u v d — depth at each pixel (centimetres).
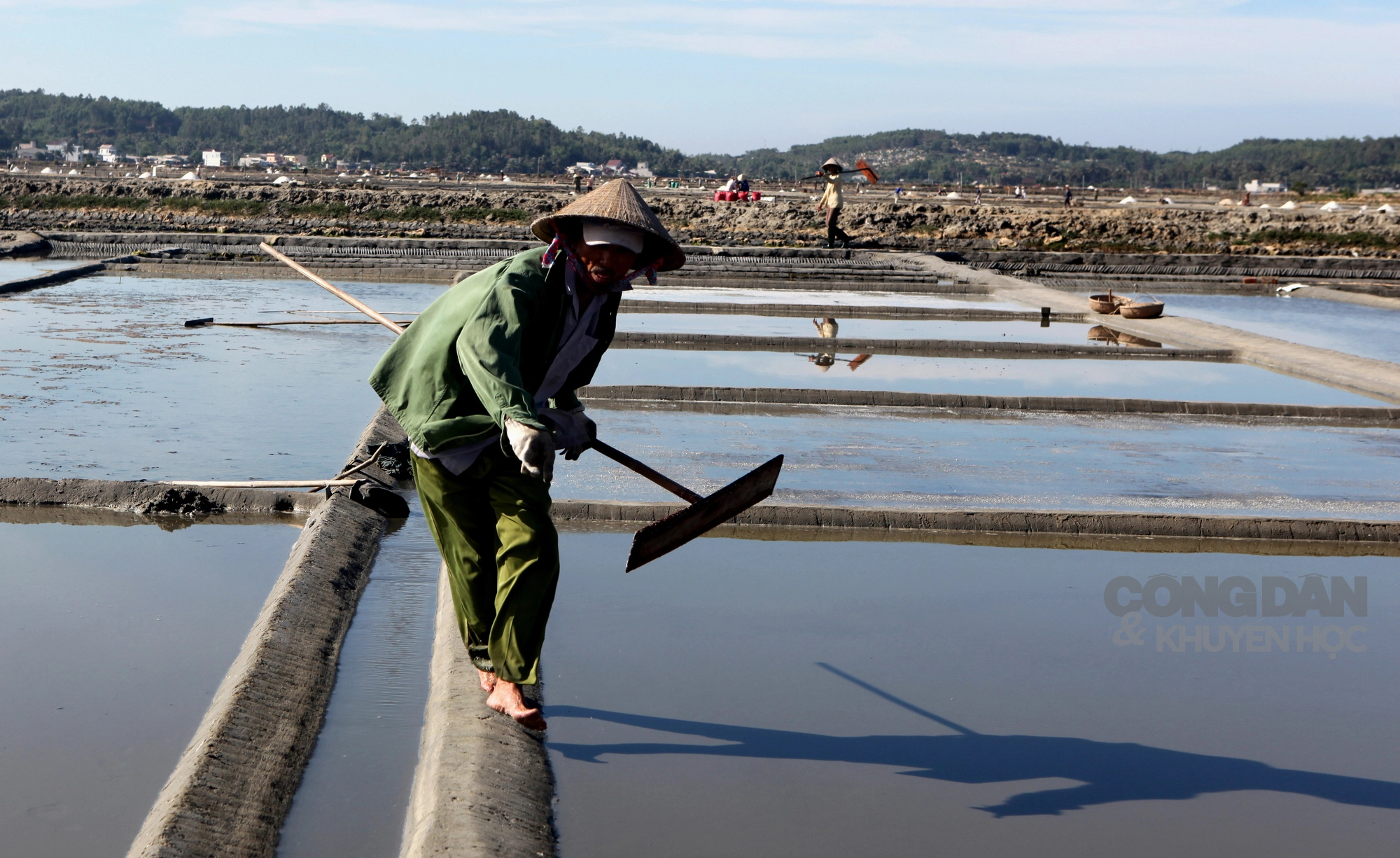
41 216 2814
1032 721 370
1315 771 342
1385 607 499
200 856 272
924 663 416
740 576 509
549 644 417
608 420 833
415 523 572
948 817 306
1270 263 2444
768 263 2223
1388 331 1627
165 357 1048
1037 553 570
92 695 370
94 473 644
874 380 1054
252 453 707
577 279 330
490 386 300
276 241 2203
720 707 370
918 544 579
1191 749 354
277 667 377
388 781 322
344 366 1040
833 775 328
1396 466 780
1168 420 922
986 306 1717
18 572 491
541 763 323
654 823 297
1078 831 301
